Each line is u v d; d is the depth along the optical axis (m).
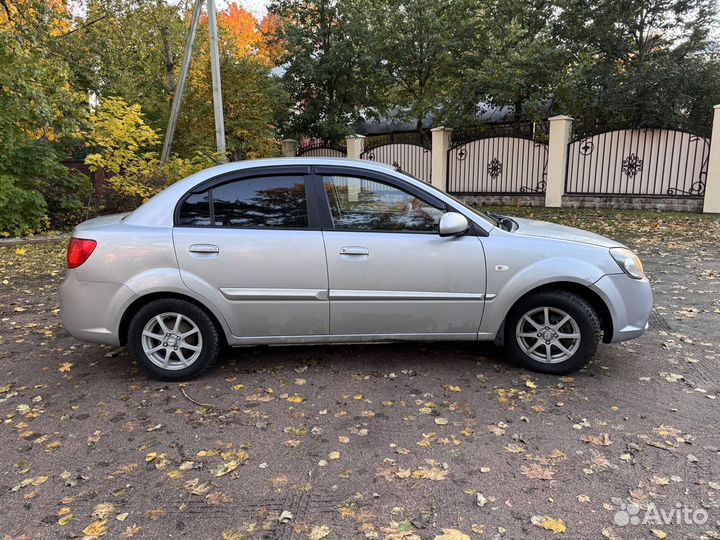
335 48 18.09
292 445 2.97
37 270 7.53
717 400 3.41
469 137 17.08
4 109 9.32
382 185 3.78
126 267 3.61
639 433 3.03
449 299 3.73
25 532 2.30
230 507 2.46
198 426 3.20
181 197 3.75
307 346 4.49
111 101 10.11
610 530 2.27
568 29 15.40
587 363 3.80
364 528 2.30
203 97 14.70
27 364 4.20
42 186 10.56
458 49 16.59
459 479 2.64
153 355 3.78
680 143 11.52
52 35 12.62
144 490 2.59
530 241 3.73
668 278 6.53
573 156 12.90
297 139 20.11
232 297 3.67
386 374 3.90
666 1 14.15
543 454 2.84
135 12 15.16
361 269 3.68
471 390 3.62
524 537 2.24
